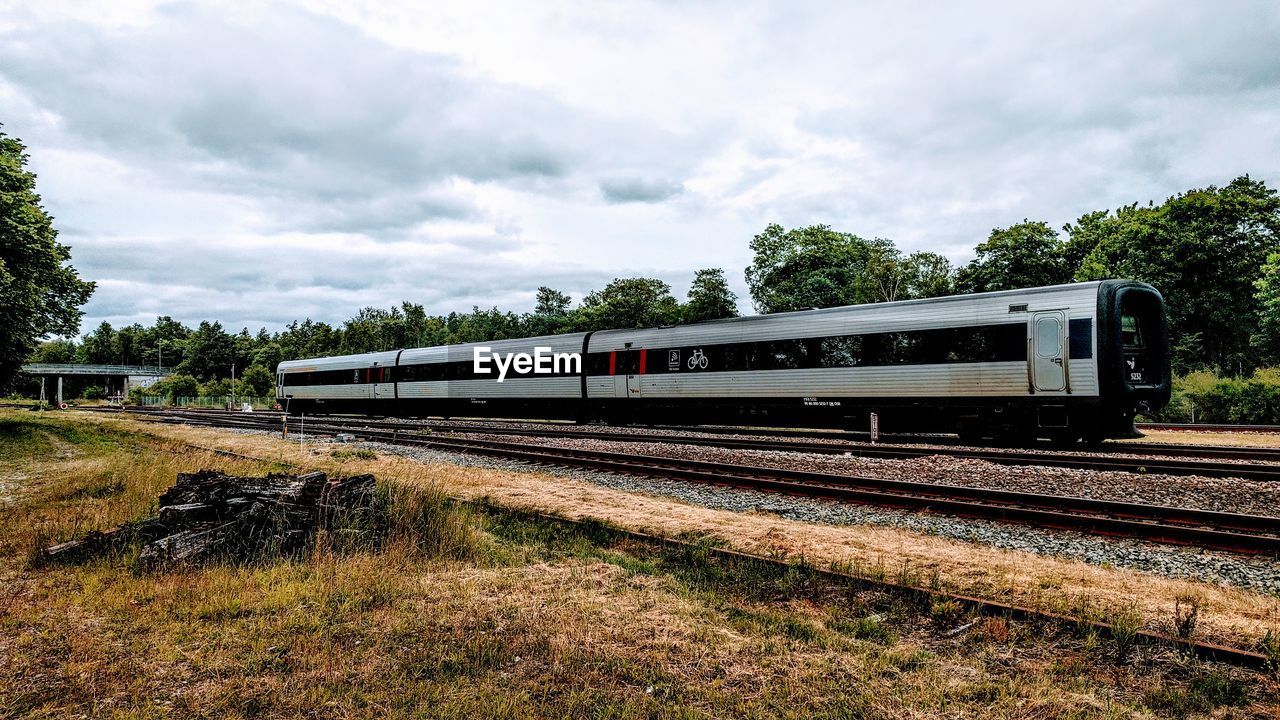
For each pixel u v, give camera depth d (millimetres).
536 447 16484
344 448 17609
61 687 4367
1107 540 7551
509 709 4004
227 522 7176
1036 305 14562
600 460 14227
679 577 6445
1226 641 4727
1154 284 36094
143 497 10359
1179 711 3928
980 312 15320
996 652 4703
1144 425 21734
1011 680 4281
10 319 23781
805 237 52250
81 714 4062
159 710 4066
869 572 6258
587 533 8109
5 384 27750
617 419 24109
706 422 21422
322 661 4641
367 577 6254
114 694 4297
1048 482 10633
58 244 26250
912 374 16203
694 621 5332
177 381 79000
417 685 4309
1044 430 14680
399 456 16609
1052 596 5555
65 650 4918
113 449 19797
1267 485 9898
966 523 8461
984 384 15164
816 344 18016
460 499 10016
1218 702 4008
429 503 8203
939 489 9789
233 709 4078
